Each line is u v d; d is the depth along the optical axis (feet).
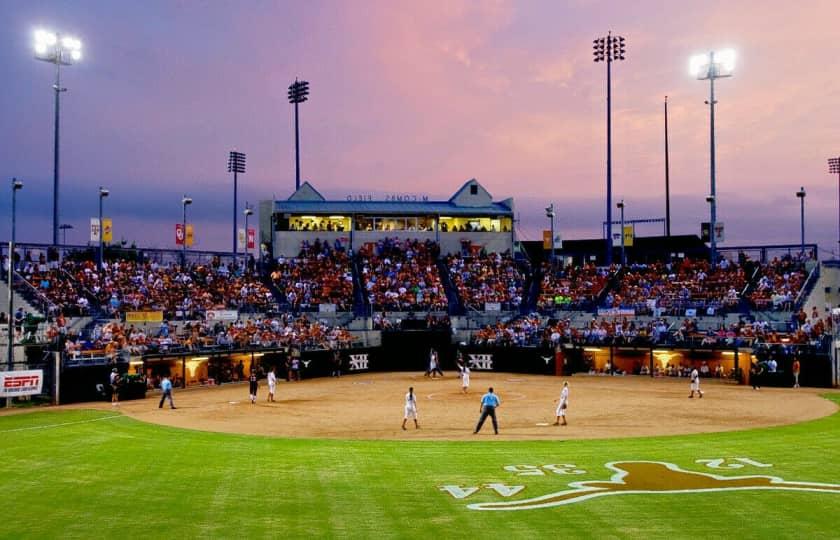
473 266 263.08
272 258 276.41
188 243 234.58
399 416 123.44
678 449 87.35
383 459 81.51
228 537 52.70
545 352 201.16
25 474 74.23
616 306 225.76
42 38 216.13
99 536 53.21
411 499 63.21
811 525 54.80
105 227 205.46
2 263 183.62
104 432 102.89
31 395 135.95
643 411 127.24
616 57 260.83
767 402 138.10
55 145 222.69
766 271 221.87
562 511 59.21
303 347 198.08
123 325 184.24
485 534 53.16
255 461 80.59
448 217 286.87
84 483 69.97
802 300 201.67
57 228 220.84
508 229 291.17
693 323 204.74
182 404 139.85
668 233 353.31
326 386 174.91
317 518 57.36
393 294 240.12
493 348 211.20
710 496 63.67
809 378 164.96
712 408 130.52
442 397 150.61
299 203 288.30
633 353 203.72
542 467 76.54
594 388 166.30
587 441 94.79
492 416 103.55
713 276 228.22
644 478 71.00
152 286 208.85
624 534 52.90
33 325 155.84
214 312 199.31
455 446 90.89
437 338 217.56
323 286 241.76
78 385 141.69
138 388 148.15
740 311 207.21
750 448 87.56
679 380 184.44
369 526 55.16
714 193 236.02
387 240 276.62
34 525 56.08
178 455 84.64
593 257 322.34
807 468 75.31
